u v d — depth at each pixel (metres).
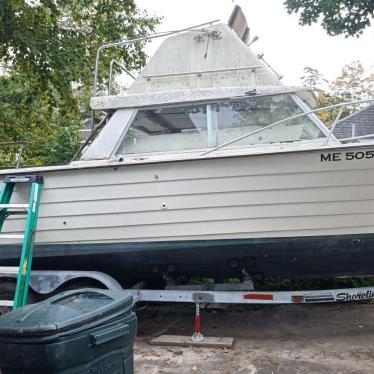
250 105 4.30
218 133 4.29
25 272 3.95
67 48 8.38
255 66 4.53
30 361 2.08
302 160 3.82
